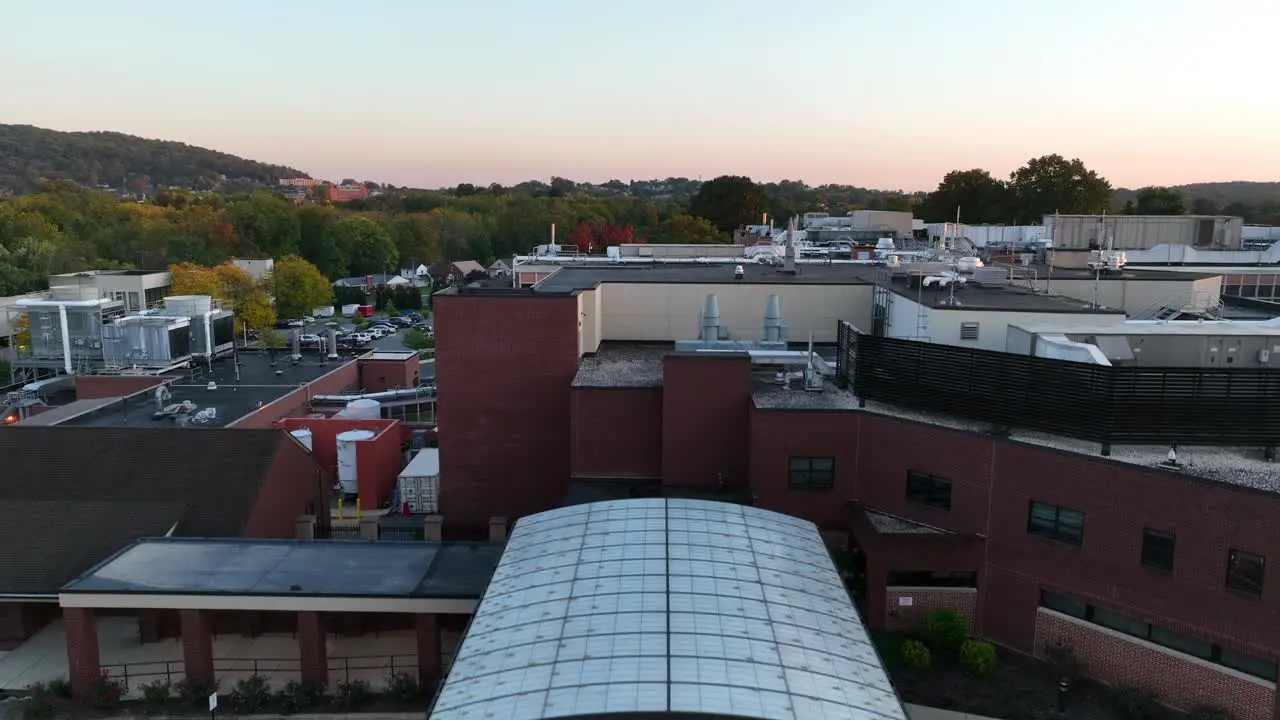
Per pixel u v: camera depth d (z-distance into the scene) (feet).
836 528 109.09
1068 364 90.63
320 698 87.35
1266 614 76.28
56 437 120.06
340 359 258.78
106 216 573.33
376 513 158.92
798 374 126.41
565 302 124.77
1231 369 86.74
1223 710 79.92
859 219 355.56
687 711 53.93
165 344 221.66
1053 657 90.48
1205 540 79.66
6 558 102.22
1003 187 492.54
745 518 86.74
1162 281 155.74
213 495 113.70
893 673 90.68
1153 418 87.66
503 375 126.72
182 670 93.40
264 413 177.27
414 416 215.51
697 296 150.41
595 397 118.83
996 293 145.28
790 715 54.75
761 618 66.95
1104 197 467.93
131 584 89.25
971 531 97.86
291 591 87.04
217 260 494.18
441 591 87.76
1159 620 83.41
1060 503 89.76
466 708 57.21
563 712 54.44
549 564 76.89
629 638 62.95
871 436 106.11
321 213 605.31
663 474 115.55
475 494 129.70
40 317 240.53
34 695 86.74
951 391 101.14
